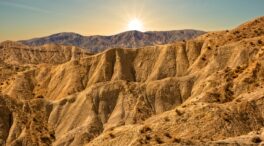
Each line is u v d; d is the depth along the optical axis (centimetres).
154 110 12925
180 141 6488
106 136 8356
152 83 13650
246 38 14800
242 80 10612
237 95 10231
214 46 15150
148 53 16575
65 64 17362
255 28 15438
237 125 8300
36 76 17825
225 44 14875
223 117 8412
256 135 7338
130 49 16925
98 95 13350
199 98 10125
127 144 7731
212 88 11044
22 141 11988
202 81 13000
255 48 13288
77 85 16212
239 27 15950
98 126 12388
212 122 8325
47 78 17438
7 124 12731
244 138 7088
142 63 16388
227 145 6238
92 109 12988
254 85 10350
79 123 12725
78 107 13162
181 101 13062
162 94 13250
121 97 13212
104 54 16825
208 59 14838
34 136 12231
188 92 13200
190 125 8312
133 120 12350
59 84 16800
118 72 16150
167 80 13600
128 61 16600
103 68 16400
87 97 13325
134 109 12700
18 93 16675
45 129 12731
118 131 8381
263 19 16088
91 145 8375
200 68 14738
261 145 6388
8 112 13000
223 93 10294
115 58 16762
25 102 13638
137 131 8100
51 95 16575
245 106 8838
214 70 13550
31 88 17250
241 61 13200
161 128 8362
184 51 16012
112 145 7938
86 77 16538
